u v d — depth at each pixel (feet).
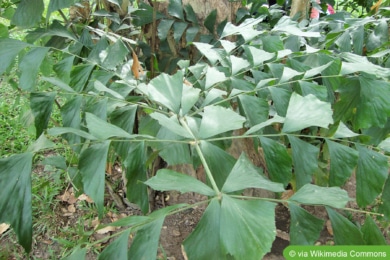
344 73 3.09
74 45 4.27
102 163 2.29
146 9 5.07
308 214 2.09
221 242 1.68
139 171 2.58
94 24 5.07
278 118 2.56
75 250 2.06
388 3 5.41
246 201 1.79
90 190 2.25
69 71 3.56
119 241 1.95
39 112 3.06
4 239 5.95
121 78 3.73
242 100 3.17
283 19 4.67
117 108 3.44
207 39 5.24
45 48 3.28
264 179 2.07
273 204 1.75
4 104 9.26
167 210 1.99
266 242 1.59
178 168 5.82
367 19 4.68
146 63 5.26
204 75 3.89
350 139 3.49
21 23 2.84
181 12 5.10
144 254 1.86
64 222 6.38
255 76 3.64
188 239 1.80
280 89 3.26
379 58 4.39
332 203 1.91
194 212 6.52
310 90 3.19
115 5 5.06
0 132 8.52
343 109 3.45
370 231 2.36
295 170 2.62
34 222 6.31
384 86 3.11
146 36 5.53
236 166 2.12
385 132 3.32
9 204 2.13
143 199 2.62
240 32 4.17
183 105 2.75
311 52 3.70
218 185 2.30
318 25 5.00
